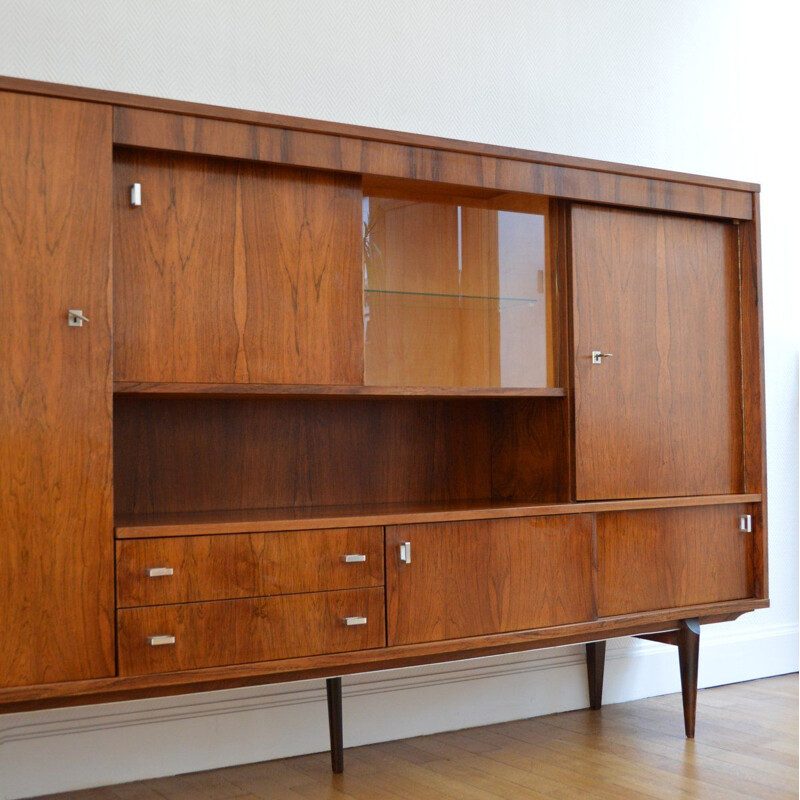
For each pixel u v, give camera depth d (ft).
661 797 7.96
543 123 11.16
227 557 7.12
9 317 6.53
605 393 9.00
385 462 9.43
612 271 9.09
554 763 8.90
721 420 9.72
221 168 7.41
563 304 8.93
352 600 7.56
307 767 8.89
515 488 9.57
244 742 9.02
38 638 6.55
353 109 10.00
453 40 10.64
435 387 8.25
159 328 7.16
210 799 8.03
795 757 9.00
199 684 7.06
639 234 9.27
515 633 8.27
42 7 8.51
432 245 8.46
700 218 9.68
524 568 8.38
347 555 7.55
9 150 6.55
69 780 8.29
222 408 8.70
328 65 9.88
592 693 10.82
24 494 6.54
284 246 7.63
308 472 9.05
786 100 13.03
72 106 6.74
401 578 7.79
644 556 9.14
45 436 6.61
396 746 9.54
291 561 7.35
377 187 8.22
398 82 10.28
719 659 11.94
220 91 9.30
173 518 7.75
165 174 7.22
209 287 7.34
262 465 8.85
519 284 8.80
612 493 9.00
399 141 7.95
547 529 8.52
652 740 9.60
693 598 9.43
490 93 10.84
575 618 8.63
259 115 7.36
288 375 7.62
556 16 11.31
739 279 9.93
